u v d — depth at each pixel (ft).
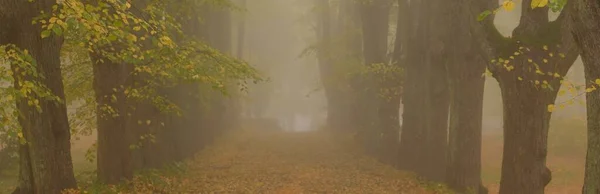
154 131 47.11
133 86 39.50
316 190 45.75
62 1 22.31
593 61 16.76
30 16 24.56
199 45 38.37
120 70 36.78
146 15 35.45
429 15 52.01
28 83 20.75
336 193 44.42
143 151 46.83
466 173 42.86
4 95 21.49
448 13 46.14
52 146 26.63
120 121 37.96
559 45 27.89
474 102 42.27
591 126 17.42
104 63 35.45
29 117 25.99
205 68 36.01
